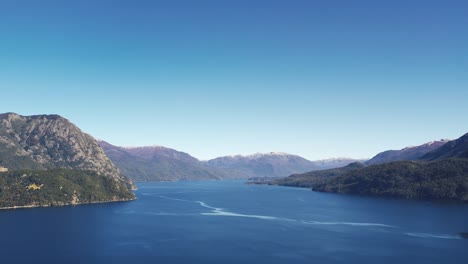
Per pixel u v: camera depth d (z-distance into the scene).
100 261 185.75
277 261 188.75
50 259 188.38
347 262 187.50
